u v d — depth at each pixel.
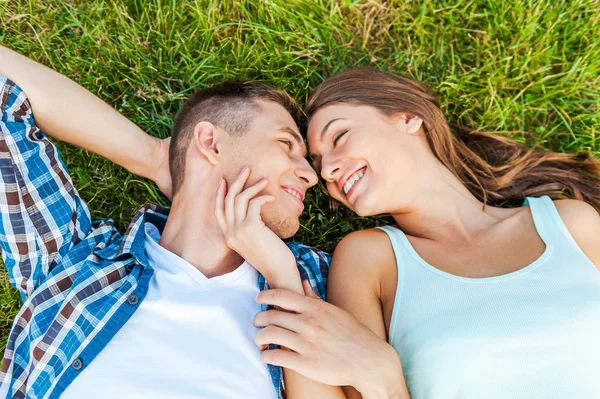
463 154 1.97
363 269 1.63
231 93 1.70
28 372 1.51
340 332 1.38
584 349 1.41
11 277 1.63
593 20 2.14
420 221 1.75
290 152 1.67
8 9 2.06
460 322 1.47
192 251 1.59
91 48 2.08
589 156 2.03
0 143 1.53
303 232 2.12
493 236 1.67
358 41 2.19
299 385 1.39
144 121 2.09
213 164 1.62
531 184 2.01
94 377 1.38
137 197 2.07
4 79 1.57
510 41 2.18
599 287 1.52
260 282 1.62
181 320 1.47
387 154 1.69
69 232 1.63
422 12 2.15
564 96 2.17
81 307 1.49
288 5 2.13
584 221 1.65
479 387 1.41
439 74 2.19
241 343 1.47
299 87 2.15
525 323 1.44
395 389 1.35
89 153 2.04
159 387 1.37
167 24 2.11
